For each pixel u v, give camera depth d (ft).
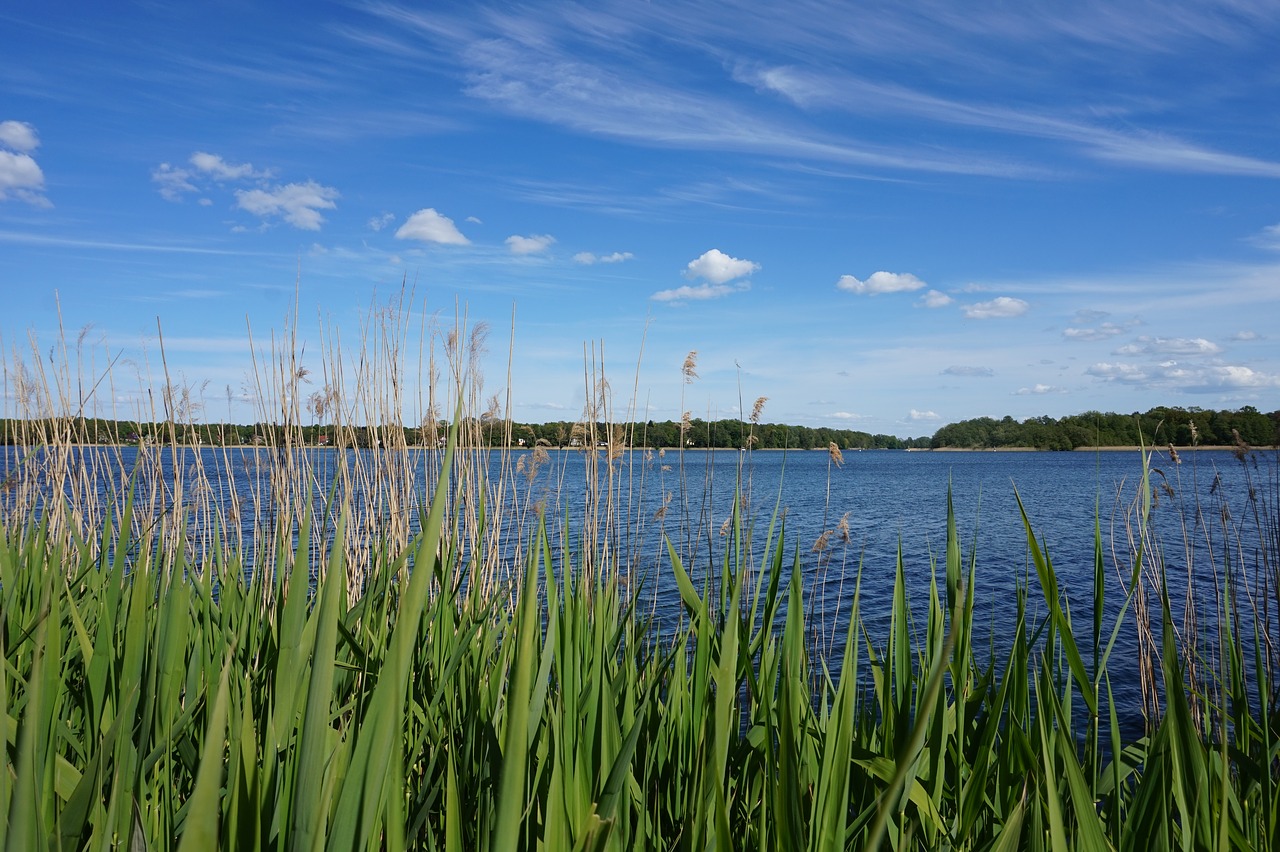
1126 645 25.03
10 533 15.79
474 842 6.33
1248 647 13.20
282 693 5.12
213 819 3.05
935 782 6.38
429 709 7.50
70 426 19.83
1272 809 6.05
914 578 34.99
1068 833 6.52
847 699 5.29
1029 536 6.22
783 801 4.56
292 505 14.98
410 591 3.78
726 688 4.56
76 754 6.91
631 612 9.13
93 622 9.66
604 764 5.73
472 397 17.61
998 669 14.30
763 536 37.04
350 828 3.88
